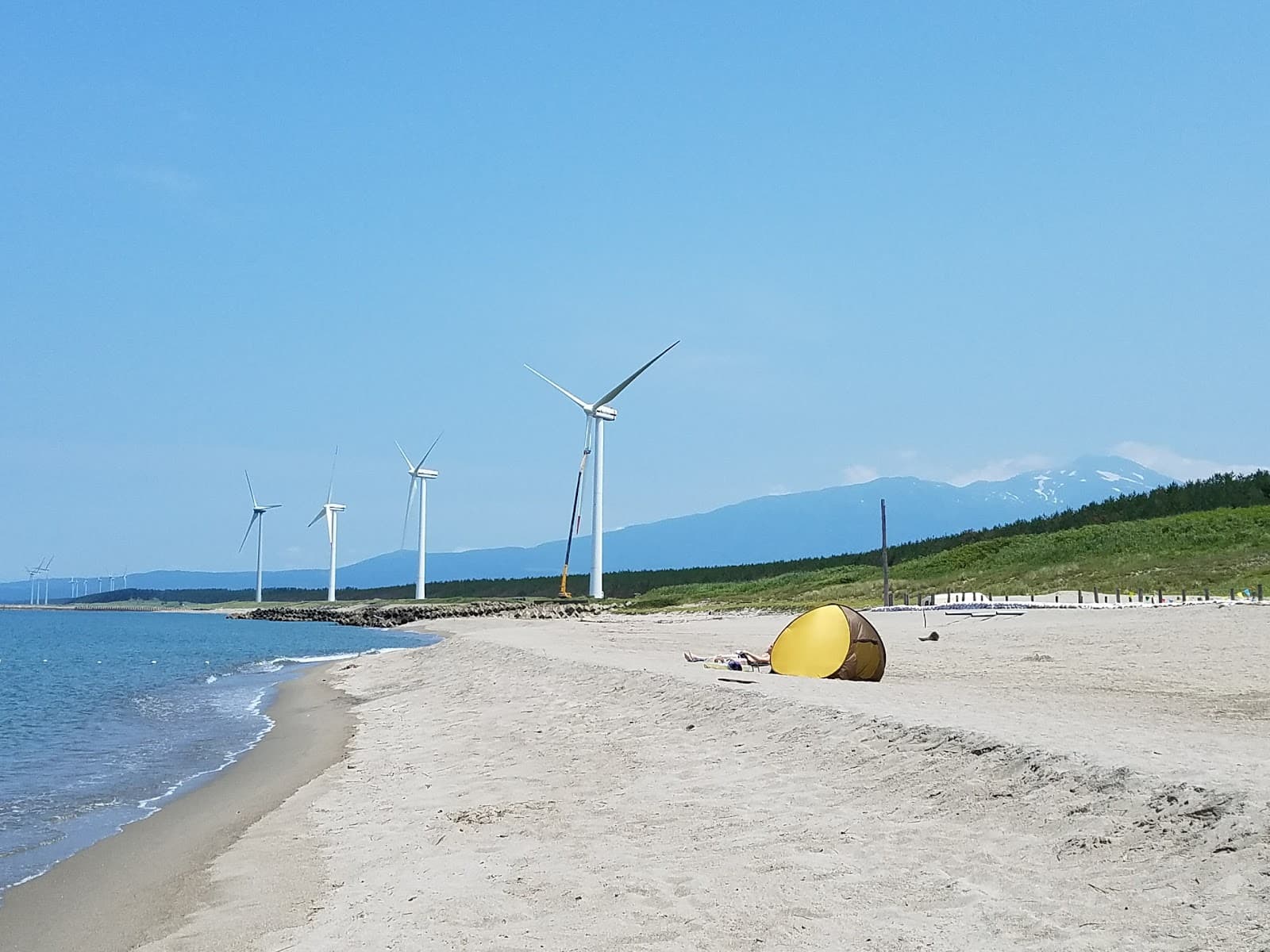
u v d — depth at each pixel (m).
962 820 10.61
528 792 14.46
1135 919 7.46
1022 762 11.66
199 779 18.98
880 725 14.73
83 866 12.80
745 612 69.56
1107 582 57.28
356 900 10.05
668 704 20.11
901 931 7.77
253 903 10.51
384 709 28.27
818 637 23.75
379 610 126.94
